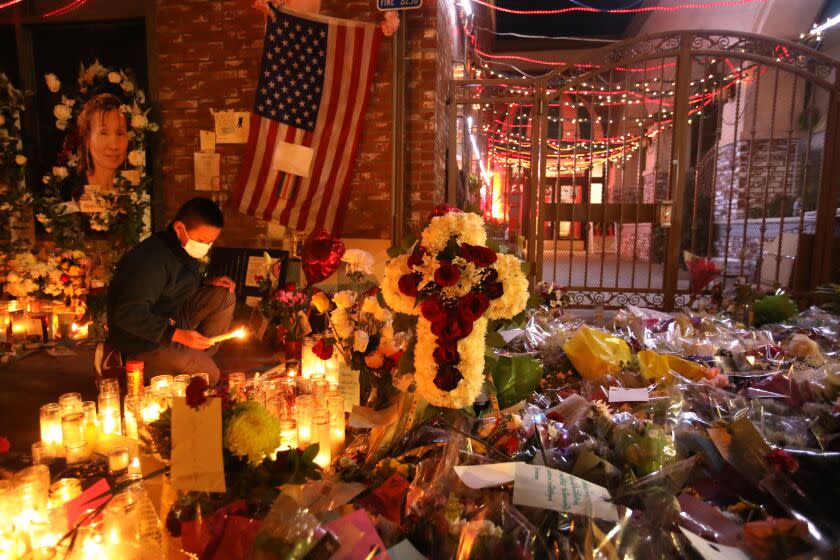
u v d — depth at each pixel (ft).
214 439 4.36
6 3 17.52
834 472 4.72
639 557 3.94
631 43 18.01
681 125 17.98
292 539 3.73
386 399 6.32
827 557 3.71
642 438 5.23
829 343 9.45
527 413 6.07
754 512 4.65
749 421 5.20
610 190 45.24
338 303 6.36
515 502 4.28
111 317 9.36
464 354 4.87
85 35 17.90
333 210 16.30
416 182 16.39
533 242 18.90
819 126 24.75
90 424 7.49
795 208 25.02
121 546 4.10
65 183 17.62
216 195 17.11
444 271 4.53
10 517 4.72
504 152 35.96
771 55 17.76
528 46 42.06
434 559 4.14
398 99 16.01
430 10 15.79
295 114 16.12
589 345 8.17
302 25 15.74
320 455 6.28
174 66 16.93
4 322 14.32
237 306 16.01
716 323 10.62
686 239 33.73
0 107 17.25
